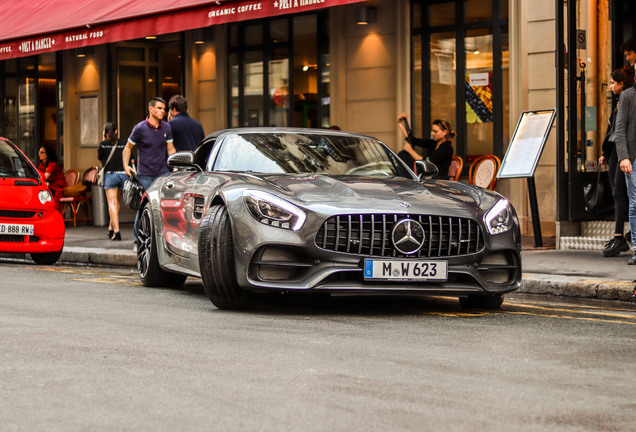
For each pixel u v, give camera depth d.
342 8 15.66
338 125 15.73
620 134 9.41
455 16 14.41
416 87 14.87
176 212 8.37
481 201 7.29
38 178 12.14
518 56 13.43
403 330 6.26
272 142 8.29
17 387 4.55
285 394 4.40
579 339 5.96
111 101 19.84
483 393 4.43
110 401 4.28
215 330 6.21
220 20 13.43
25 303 7.63
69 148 20.62
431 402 4.25
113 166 14.46
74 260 12.69
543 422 3.94
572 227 11.50
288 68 16.61
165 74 19.16
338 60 15.70
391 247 6.82
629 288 8.24
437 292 6.87
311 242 6.71
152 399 4.31
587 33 11.80
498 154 13.98
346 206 6.80
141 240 9.28
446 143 13.02
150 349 5.50
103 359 5.20
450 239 6.91
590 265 9.73
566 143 11.48
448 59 14.51
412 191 7.22
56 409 4.15
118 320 6.66
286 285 6.74
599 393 4.46
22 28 17.39
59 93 20.91
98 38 15.27
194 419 3.97
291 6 12.57
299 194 6.98
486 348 5.60
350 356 5.31
